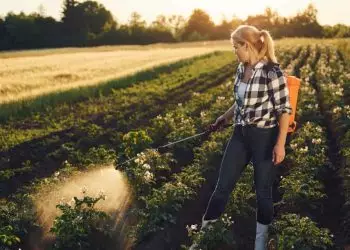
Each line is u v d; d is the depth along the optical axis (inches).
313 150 411.5
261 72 223.1
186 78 1052.5
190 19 4958.2
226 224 269.0
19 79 931.3
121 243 291.4
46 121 627.2
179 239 296.5
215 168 400.5
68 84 850.8
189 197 327.0
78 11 4426.7
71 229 274.1
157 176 391.5
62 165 443.2
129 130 574.9
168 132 522.9
